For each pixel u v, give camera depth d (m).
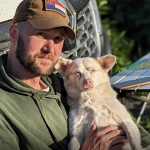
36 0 1.91
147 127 3.17
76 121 2.09
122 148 2.05
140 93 3.18
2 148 1.78
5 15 2.38
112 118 2.12
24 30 1.91
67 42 2.58
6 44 2.31
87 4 2.84
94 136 2.00
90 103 2.14
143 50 5.07
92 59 2.25
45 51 1.92
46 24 1.88
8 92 1.89
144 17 5.06
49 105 1.98
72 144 2.00
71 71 2.20
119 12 5.12
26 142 1.83
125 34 5.16
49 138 1.90
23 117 1.86
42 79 2.05
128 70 2.44
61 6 1.96
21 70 1.94
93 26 2.86
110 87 2.23
